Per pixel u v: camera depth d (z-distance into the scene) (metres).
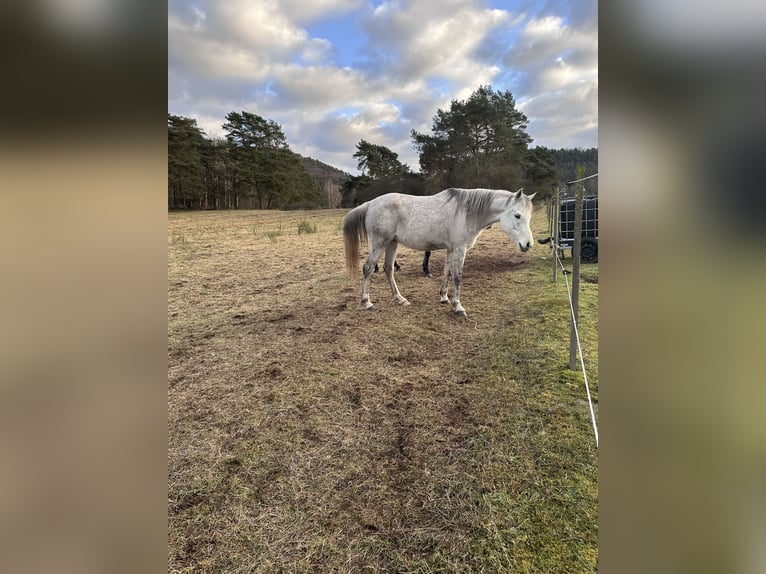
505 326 3.33
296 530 1.38
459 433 1.89
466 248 3.68
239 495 1.56
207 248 7.49
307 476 1.66
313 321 3.70
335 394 2.34
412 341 3.12
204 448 1.87
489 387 2.31
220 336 3.37
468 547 1.27
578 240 2.22
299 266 6.14
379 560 1.25
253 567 1.25
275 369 2.70
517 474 1.58
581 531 1.29
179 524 1.42
